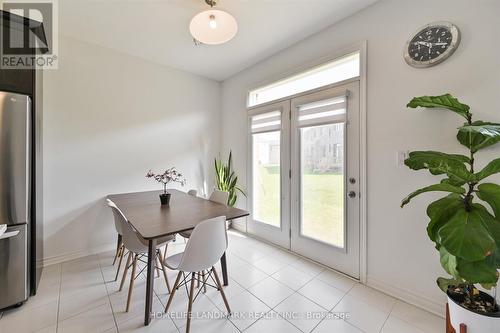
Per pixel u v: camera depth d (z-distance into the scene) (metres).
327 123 2.38
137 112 3.02
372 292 1.99
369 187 2.06
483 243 0.98
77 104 2.57
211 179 3.84
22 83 1.81
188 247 1.45
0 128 1.65
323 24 2.31
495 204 1.11
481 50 1.49
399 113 1.86
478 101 1.50
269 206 3.16
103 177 2.76
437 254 1.69
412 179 1.80
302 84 2.72
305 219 2.67
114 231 2.84
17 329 1.54
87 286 2.05
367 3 2.00
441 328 1.58
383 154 1.96
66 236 2.53
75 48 2.55
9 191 1.70
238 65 3.30
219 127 3.96
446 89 1.62
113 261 2.51
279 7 2.05
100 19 2.21
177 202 2.37
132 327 1.58
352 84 2.16
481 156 1.49
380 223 2.00
